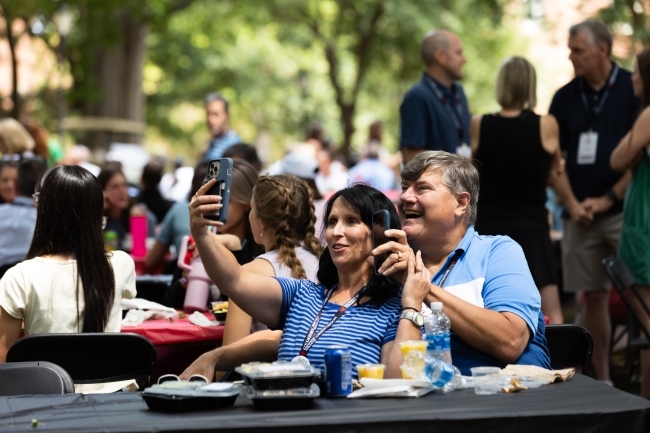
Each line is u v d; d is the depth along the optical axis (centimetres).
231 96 5288
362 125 4916
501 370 498
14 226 959
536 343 555
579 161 984
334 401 450
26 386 522
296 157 1488
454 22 4044
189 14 4450
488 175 909
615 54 1556
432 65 1011
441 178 563
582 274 981
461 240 571
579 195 984
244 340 587
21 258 961
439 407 430
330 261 562
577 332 598
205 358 570
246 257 763
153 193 1543
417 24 3988
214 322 709
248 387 451
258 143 6284
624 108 977
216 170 520
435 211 561
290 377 439
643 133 850
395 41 4197
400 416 410
